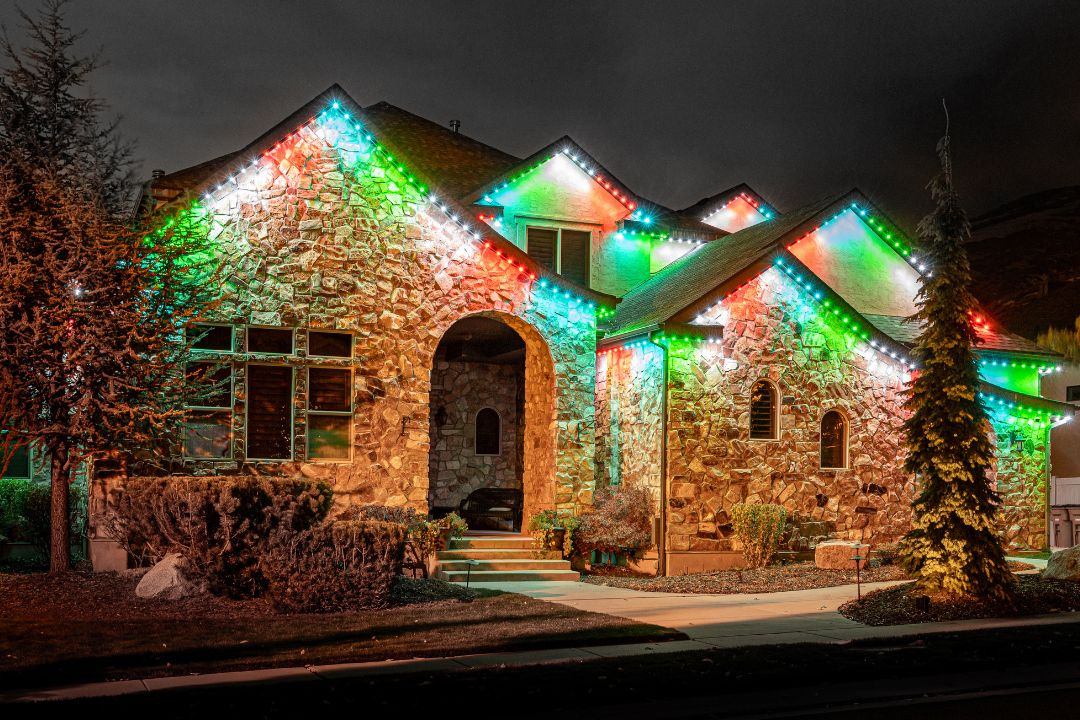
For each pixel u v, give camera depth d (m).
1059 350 33.50
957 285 16.23
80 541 19.97
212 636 12.26
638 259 26.86
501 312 20.81
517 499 23.58
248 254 18.94
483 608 14.85
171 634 12.34
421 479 19.83
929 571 15.77
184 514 14.70
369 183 19.95
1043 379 33.91
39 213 16.14
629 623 13.70
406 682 10.12
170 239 17.02
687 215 30.11
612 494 21.41
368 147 19.98
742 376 21.55
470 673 10.62
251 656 11.27
